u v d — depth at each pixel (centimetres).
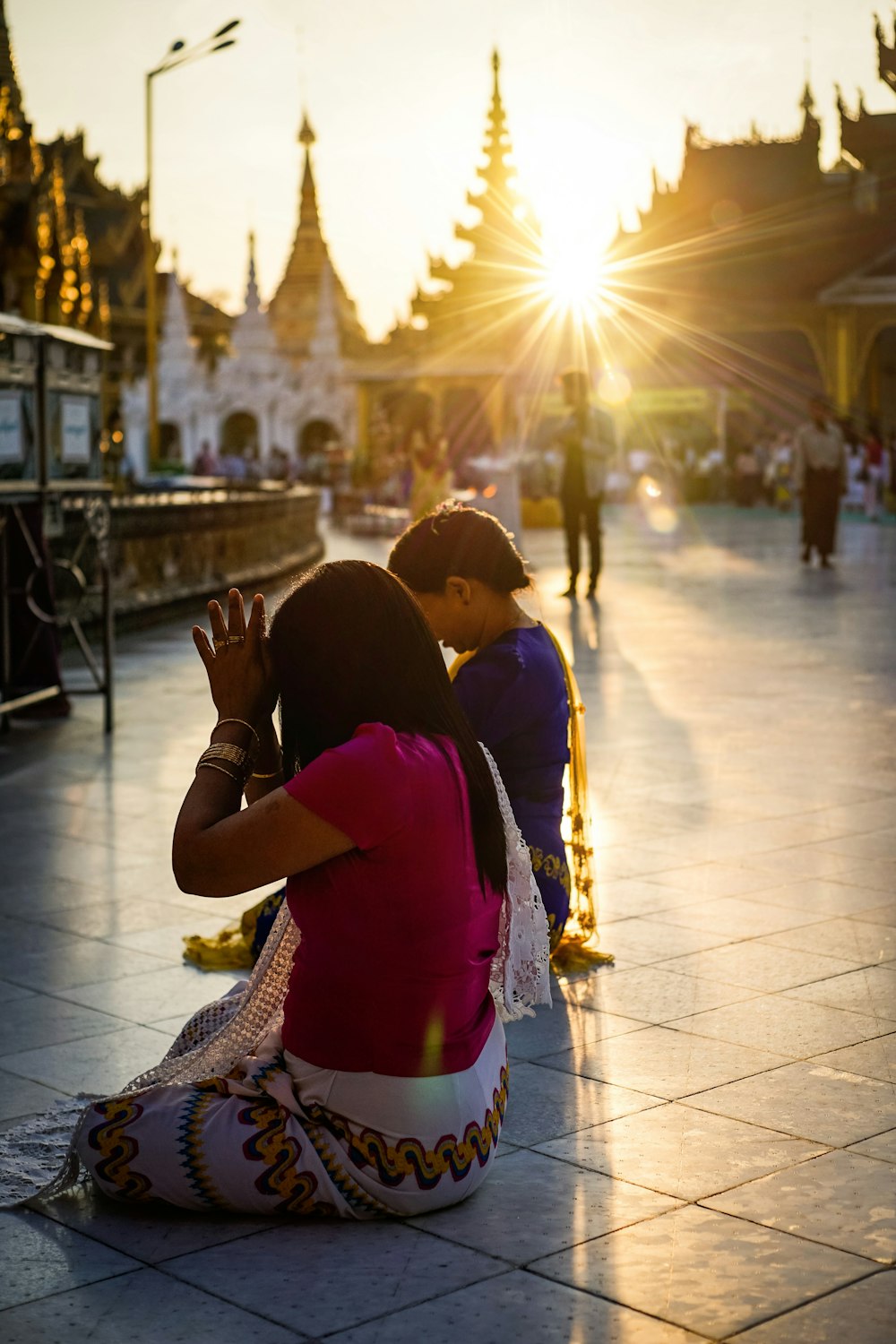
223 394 7894
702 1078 378
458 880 288
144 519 1577
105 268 4297
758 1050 397
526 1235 295
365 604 288
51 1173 323
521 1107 362
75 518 1345
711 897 545
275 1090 299
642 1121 352
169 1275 281
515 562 440
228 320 8469
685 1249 289
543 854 450
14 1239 296
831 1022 417
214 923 528
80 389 939
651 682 1069
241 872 279
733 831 644
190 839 283
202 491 3167
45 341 885
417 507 2569
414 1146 296
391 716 290
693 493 4422
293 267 9225
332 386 7812
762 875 573
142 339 4375
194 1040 330
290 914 298
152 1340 258
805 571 2030
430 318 4738
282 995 310
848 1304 267
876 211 4369
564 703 454
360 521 3675
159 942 506
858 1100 363
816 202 4516
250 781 311
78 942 506
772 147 4875
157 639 1443
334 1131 298
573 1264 283
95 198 4184
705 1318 263
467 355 4672
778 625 1405
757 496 4259
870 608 1534
